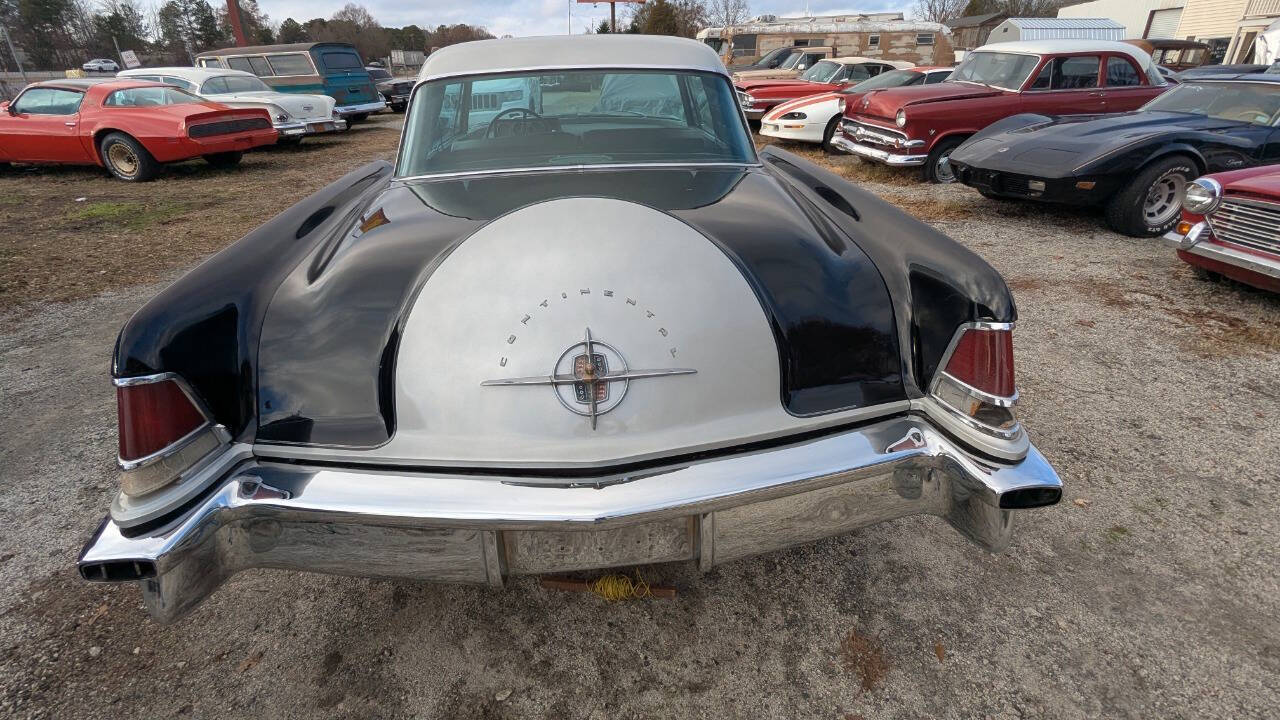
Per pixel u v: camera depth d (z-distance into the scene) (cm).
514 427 144
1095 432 274
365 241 179
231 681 171
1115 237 563
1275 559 204
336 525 144
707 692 167
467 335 147
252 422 150
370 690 169
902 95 809
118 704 164
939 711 160
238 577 207
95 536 136
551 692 168
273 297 162
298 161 1073
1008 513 152
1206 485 240
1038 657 174
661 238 165
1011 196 594
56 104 905
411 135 252
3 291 472
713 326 151
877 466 150
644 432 146
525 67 258
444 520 138
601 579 190
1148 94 777
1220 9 2486
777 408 154
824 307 161
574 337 145
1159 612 186
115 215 698
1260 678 166
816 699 164
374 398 148
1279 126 539
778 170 256
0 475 260
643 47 271
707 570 153
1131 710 159
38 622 188
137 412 135
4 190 844
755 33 1967
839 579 202
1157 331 374
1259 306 404
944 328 157
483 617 191
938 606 191
